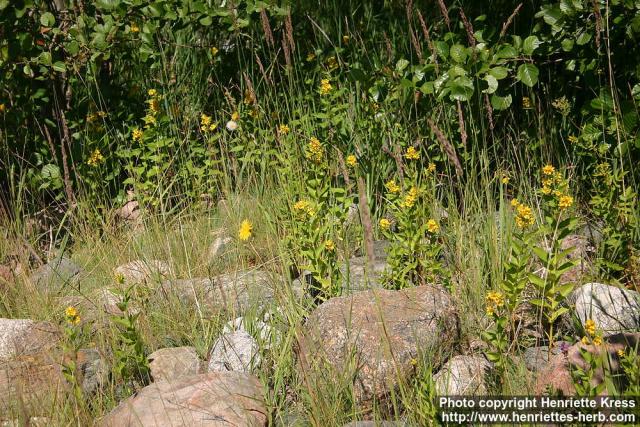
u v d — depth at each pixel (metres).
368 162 5.30
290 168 5.20
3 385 3.78
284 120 6.06
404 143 5.23
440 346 3.70
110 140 6.10
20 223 5.69
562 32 4.89
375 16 6.36
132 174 5.85
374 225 5.04
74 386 3.61
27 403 3.64
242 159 5.60
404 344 3.62
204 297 4.53
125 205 6.00
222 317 4.35
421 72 5.09
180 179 5.93
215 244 5.14
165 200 5.86
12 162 6.06
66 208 6.06
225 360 3.90
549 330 3.89
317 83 6.12
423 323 3.74
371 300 3.89
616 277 4.27
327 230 4.71
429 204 4.80
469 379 3.49
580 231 4.66
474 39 4.88
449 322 3.82
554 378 3.30
